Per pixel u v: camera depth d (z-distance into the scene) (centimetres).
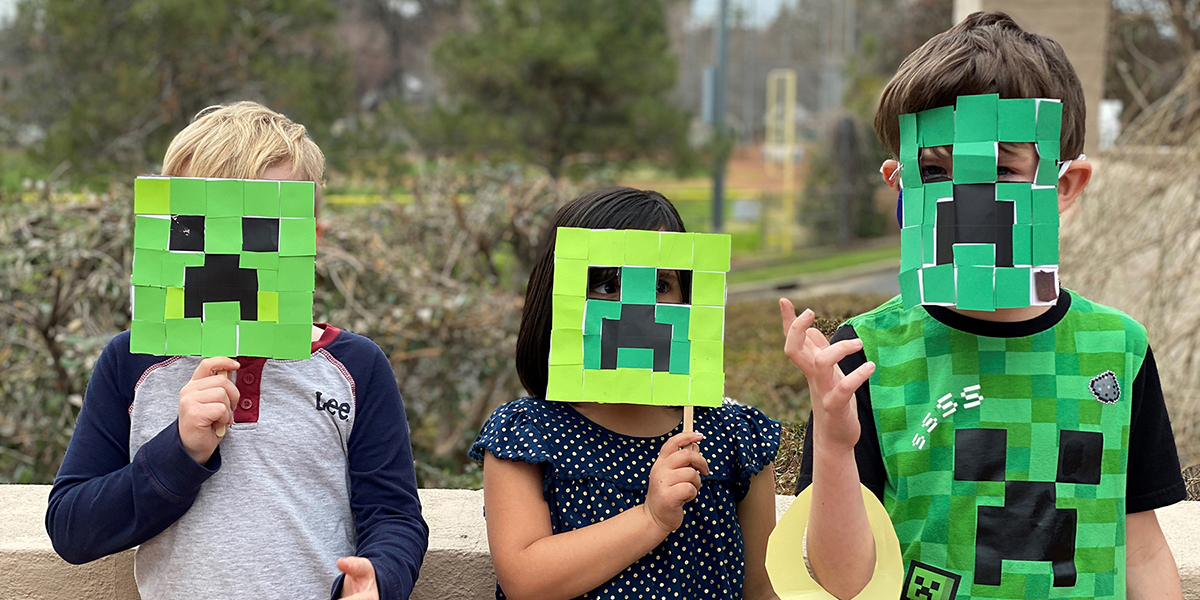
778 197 1752
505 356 439
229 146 158
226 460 153
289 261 152
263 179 156
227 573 151
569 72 1097
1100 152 453
